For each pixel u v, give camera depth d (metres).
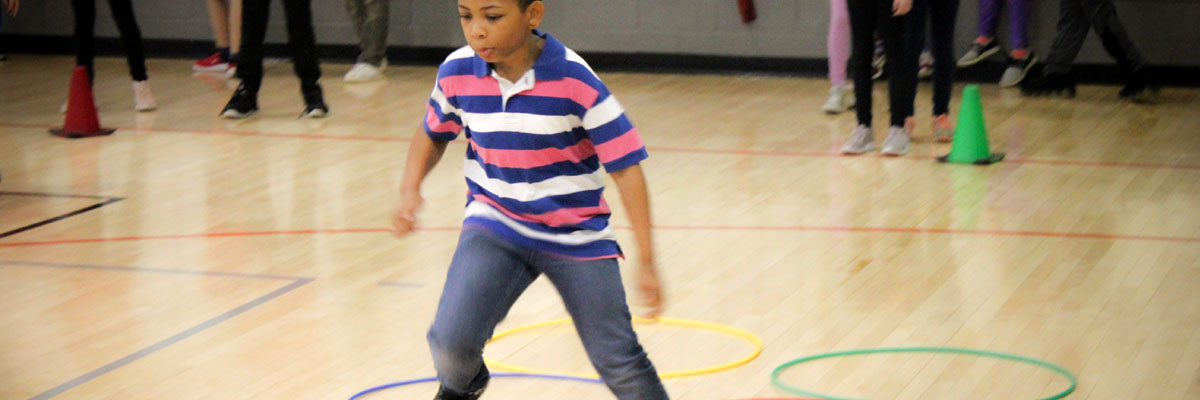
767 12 14.69
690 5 14.94
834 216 7.78
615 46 15.30
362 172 9.23
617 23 15.23
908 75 9.62
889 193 8.43
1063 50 12.43
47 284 6.35
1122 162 9.38
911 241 7.14
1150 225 7.45
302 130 11.02
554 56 3.46
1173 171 9.02
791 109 12.27
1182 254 6.77
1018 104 12.27
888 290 6.17
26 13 16.55
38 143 10.38
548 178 3.56
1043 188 8.52
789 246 7.05
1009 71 13.46
